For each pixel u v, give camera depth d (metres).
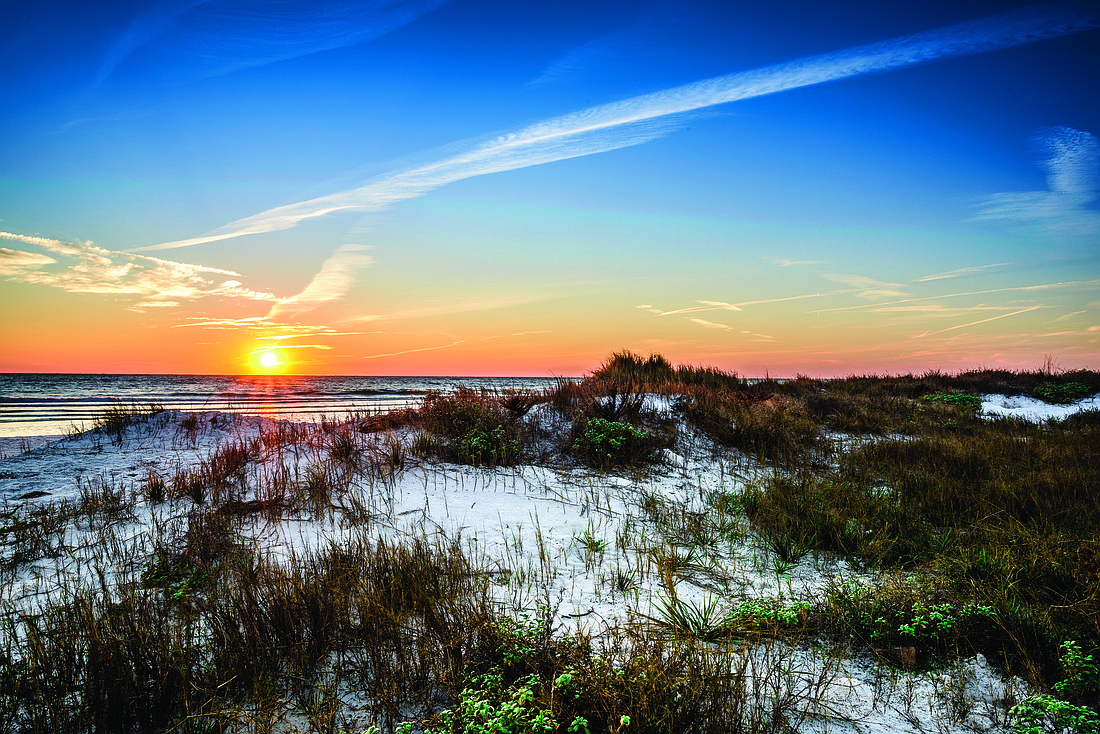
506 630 3.25
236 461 7.84
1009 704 2.94
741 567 4.93
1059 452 9.18
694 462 8.84
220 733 2.66
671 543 5.35
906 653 3.37
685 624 3.69
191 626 3.48
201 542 4.89
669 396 11.93
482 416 9.31
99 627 3.27
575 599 4.20
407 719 2.79
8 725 2.66
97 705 2.73
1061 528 5.53
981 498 6.47
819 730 2.76
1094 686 2.90
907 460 8.88
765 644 3.55
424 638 3.32
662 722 2.57
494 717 2.45
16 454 9.35
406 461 7.89
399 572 4.24
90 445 9.83
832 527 5.49
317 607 3.55
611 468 8.09
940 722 2.83
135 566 4.60
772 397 13.87
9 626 3.52
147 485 6.98
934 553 5.03
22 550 4.88
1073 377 19.98
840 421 12.52
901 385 19.53
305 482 6.95
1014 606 3.72
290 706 2.89
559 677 2.63
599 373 15.33
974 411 15.47
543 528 5.81
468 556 4.96
